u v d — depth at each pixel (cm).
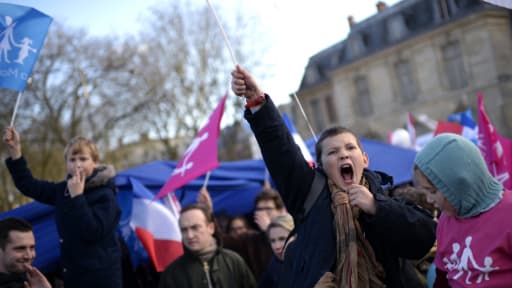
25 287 298
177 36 2503
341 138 222
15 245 308
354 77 3431
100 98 2281
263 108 228
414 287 239
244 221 534
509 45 2736
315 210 220
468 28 2805
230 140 2698
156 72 2436
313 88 3709
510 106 2684
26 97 1936
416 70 3075
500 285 181
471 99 2814
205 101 2525
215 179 611
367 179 223
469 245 190
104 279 317
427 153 200
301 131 3294
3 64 339
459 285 192
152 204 467
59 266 435
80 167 330
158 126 2516
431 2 3003
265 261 462
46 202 352
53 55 2066
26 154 1939
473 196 190
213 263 376
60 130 2052
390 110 3219
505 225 183
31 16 347
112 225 329
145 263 473
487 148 409
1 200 1723
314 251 210
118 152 2400
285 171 226
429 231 206
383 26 3253
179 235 462
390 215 198
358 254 203
